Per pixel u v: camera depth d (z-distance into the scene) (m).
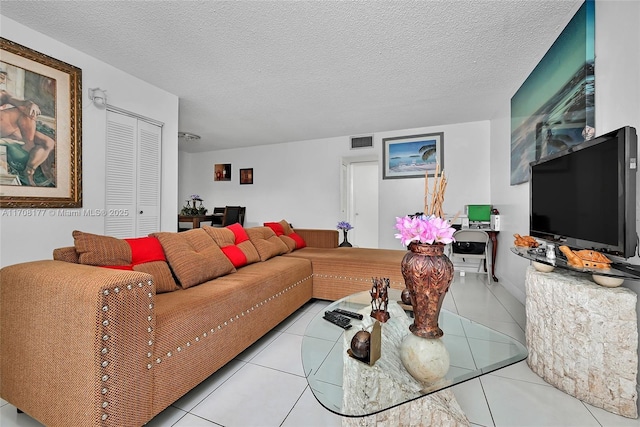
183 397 1.46
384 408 0.95
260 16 1.97
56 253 1.43
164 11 1.94
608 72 1.59
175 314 1.34
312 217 5.59
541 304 1.63
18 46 2.09
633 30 1.40
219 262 2.10
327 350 1.32
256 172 6.07
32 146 2.19
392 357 1.17
